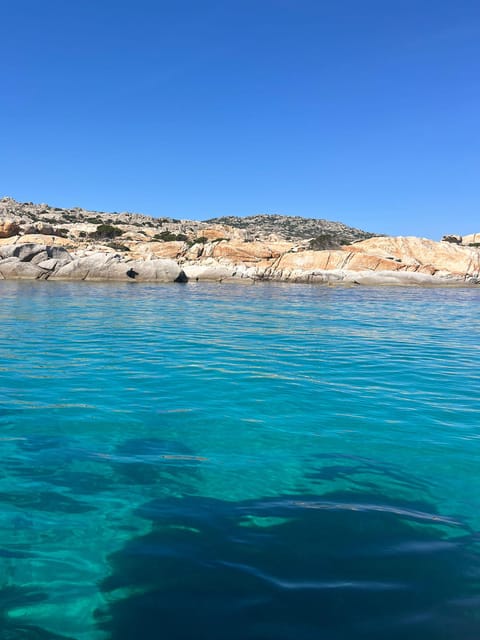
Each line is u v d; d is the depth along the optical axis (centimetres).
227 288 3700
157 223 10494
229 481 459
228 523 383
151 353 1061
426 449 540
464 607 284
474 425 619
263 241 6888
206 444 549
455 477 473
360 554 340
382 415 654
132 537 362
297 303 2523
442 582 308
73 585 306
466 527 381
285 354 1078
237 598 291
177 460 505
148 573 318
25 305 2059
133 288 3372
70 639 261
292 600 290
